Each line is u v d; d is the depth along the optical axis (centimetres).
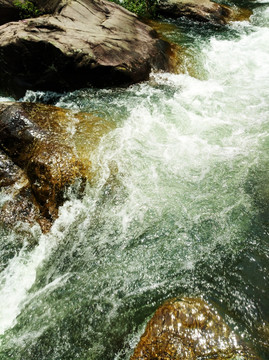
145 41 786
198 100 657
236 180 472
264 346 289
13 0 901
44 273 398
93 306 353
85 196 461
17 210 455
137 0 1023
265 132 554
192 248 393
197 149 533
